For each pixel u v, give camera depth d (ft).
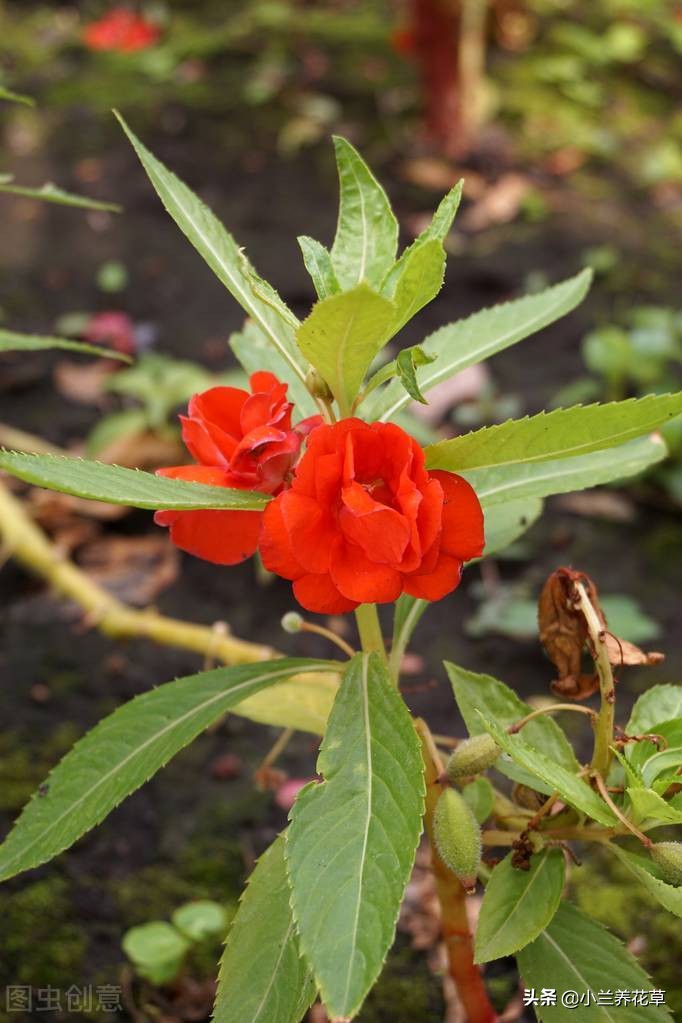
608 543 3.05
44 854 1.75
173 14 6.73
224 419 1.76
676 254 4.39
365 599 1.63
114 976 2.12
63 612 2.79
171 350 3.86
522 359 3.79
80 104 5.54
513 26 6.15
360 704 1.72
